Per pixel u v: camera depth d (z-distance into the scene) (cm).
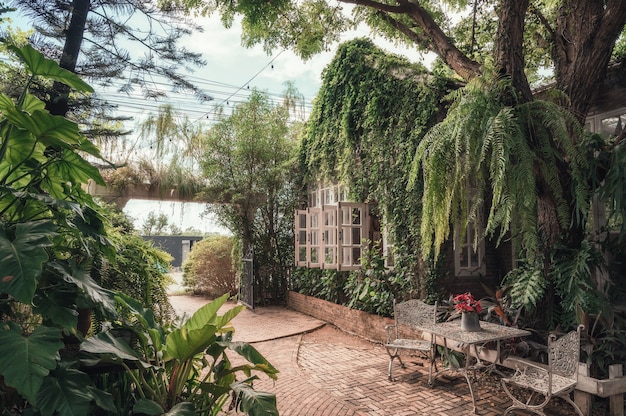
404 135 624
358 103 748
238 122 951
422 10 543
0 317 257
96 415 264
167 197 960
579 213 405
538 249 448
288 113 1014
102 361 251
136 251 396
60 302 239
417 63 648
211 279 1109
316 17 707
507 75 405
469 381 382
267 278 984
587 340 371
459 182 394
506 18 425
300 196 966
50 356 190
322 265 751
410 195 597
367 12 678
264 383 453
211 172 938
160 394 269
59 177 293
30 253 204
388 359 540
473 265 609
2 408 222
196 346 254
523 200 352
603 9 449
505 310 456
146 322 276
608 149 400
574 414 356
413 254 595
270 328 731
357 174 743
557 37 513
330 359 547
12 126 251
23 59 249
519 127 353
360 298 660
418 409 378
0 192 240
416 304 471
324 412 374
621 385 326
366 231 705
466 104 372
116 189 904
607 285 428
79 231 271
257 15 625
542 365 377
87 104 511
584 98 450
